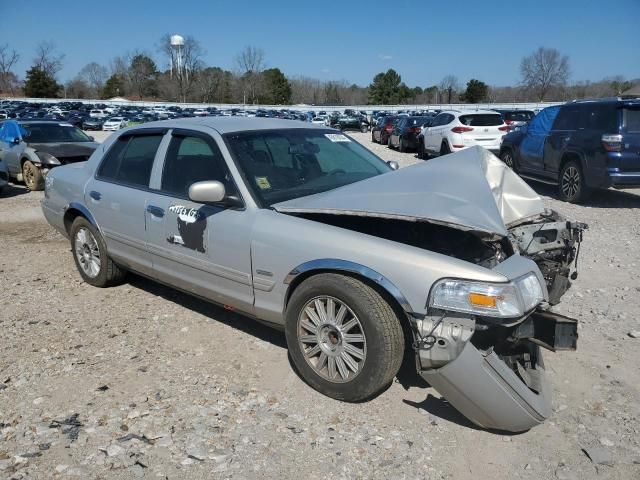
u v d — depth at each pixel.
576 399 3.57
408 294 3.12
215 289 4.14
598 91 77.06
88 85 117.12
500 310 2.96
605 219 9.05
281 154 4.35
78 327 4.62
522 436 3.20
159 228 4.45
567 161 10.57
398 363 3.28
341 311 3.38
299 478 2.85
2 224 8.62
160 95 109.56
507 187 4.04
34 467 2.90
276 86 102.25
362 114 59.75
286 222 3.66
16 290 5.50
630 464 2.97
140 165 4.84
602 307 5.10
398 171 3.97
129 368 3.93
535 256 3.83
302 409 3.43
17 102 77.56
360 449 3.06
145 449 3.05
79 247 5.57
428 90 112.81
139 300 5.21
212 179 4.14
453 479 2.86
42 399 3.53
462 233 3.72
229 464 2.94
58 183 5.73
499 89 92.75
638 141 9.48
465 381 3.01
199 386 3.69
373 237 3.38
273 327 3.91
